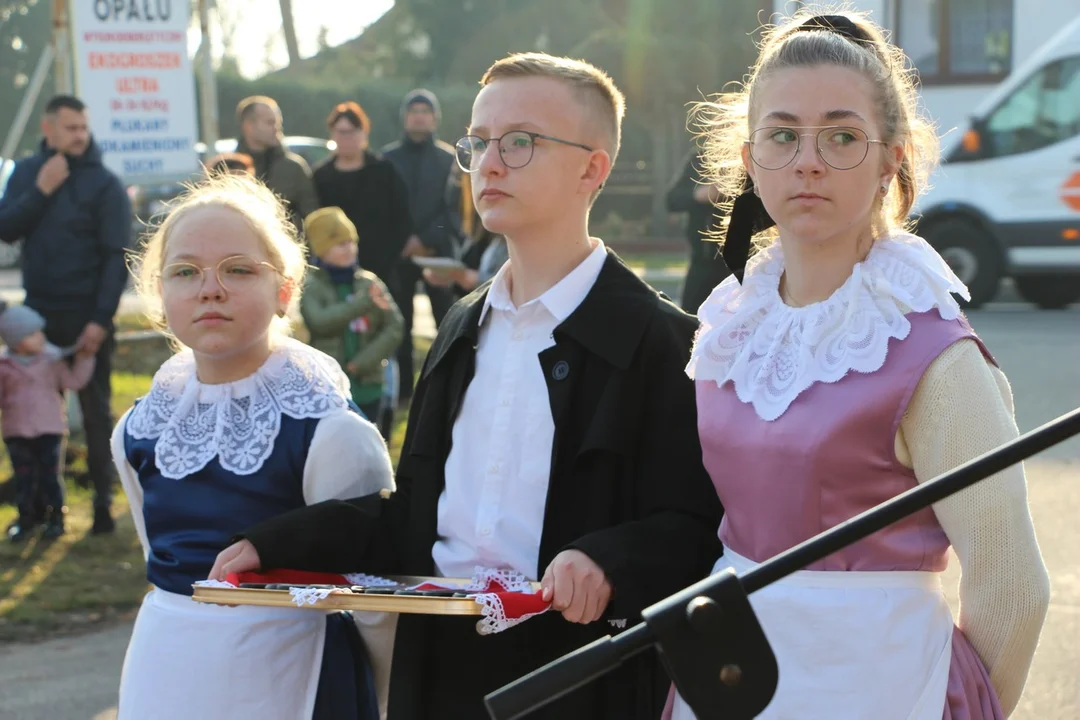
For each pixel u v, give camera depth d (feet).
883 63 11.81
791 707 10.91
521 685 8.22
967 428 10.60
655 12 135.44
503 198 13.26
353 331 32.01
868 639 10.82
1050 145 68.03
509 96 13.30
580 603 11.93
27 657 25.48
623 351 13.00
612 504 12.92
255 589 12.28
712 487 12.80
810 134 11.21
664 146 146.41
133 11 51.34
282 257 14.83
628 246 140.05
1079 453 38.52
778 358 11.61
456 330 13.99
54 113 32.58
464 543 13.42
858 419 10.85
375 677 14.98
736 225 12.96
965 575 10.82
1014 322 66.18
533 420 13.14
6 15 232.53
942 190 70.38
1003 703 11.20
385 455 14.75
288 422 14.21
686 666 8.13
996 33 73.36
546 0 159.02
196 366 14.90
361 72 197.26
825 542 8.23
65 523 33.47
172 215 14.74
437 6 163.12
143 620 14.23
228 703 13.53
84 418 32.83
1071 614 25.64
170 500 14.20
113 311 32.53
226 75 165.48
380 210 41.83
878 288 11.10
